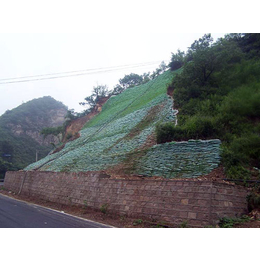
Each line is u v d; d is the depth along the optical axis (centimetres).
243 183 1116
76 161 2384
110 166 1798
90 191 1606
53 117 9469
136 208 1219
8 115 8075
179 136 1612
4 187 3150
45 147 7525
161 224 1045
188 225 970
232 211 997
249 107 1633
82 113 4519
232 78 2131
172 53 3712
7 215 1266
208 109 1841
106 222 1192
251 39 2617
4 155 5906
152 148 1670
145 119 2519
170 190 1120
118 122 3009
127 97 3997
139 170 1510
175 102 2302
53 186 2072
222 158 1259
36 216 1279
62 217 1300
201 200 992
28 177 2609
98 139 2819
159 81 3669
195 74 2259
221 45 2388
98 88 4709
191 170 1269
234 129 1545
